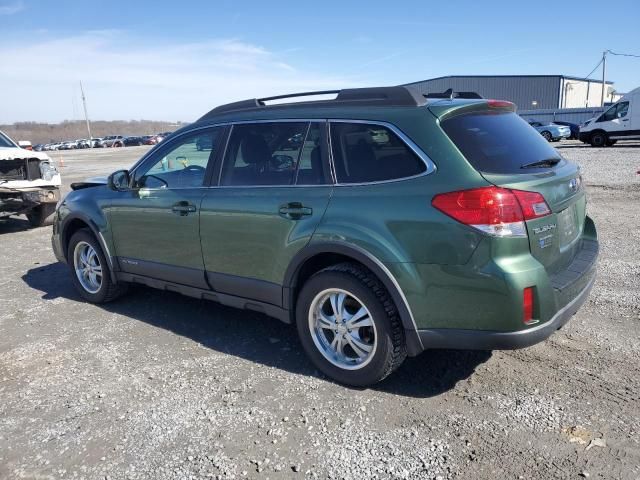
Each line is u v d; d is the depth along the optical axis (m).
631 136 24.23
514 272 2.85
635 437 2.84
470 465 2.70
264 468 2.76
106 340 4.43
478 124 3.29
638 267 5.64
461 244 2.92
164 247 4.47
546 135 32.59
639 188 10.98
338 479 2.65
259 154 3.87
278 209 3.62
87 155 43.47
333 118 3.54
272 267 3.72
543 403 3.19
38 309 5.27
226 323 4.70
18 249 8.05
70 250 5.41
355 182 3.36
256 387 3.56
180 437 3.05
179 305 5.21
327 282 3.43
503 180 2.92
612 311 4.50
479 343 3.00
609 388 3.32
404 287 3.12
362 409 3.24
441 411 3.18
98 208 5.00
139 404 3.41
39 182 9.16
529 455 2.74
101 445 3.01
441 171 3.03
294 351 4.09
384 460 2.77
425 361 3.80
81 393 3.58
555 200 3.17
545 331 2.98
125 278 4.95
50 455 2.94
